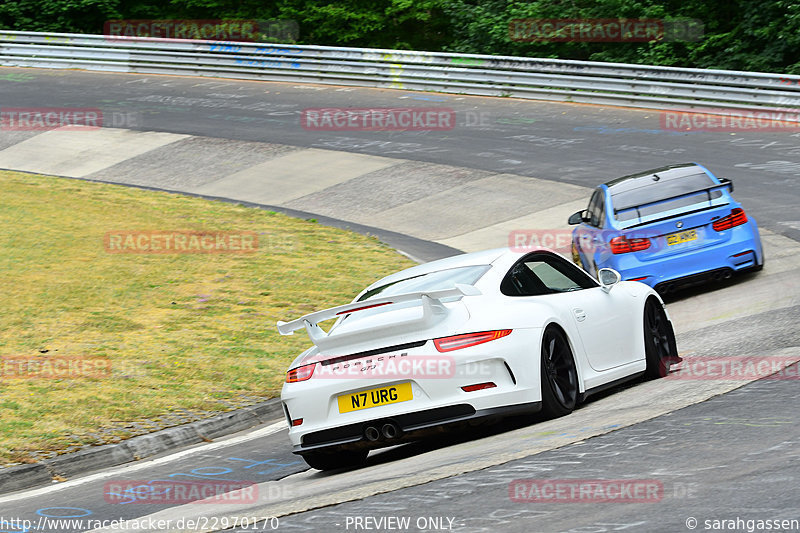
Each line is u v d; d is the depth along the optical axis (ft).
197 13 426.10
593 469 46.42
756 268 113.50
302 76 300.61
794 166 180.24
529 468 48.24
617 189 115.85
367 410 57.31
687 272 108.58
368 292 65.98
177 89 299.17
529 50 346.33
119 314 119.85
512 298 60.95
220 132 251.39
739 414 53.88
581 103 256.93
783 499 38.14
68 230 166.61
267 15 413.59
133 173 226.79
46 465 70.44
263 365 98.22
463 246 161.68
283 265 147.74
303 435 59.00
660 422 54.39
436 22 412.98
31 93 299.38
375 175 210.18
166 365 98.32
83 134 255.70
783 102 219.61
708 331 90.17
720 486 40.91
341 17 395.14
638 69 245.45
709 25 343.05
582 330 64.44
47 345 106.63
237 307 123.85
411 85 284.00
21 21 402.93
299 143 237.66
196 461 70.90
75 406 84.69
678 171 116.78
